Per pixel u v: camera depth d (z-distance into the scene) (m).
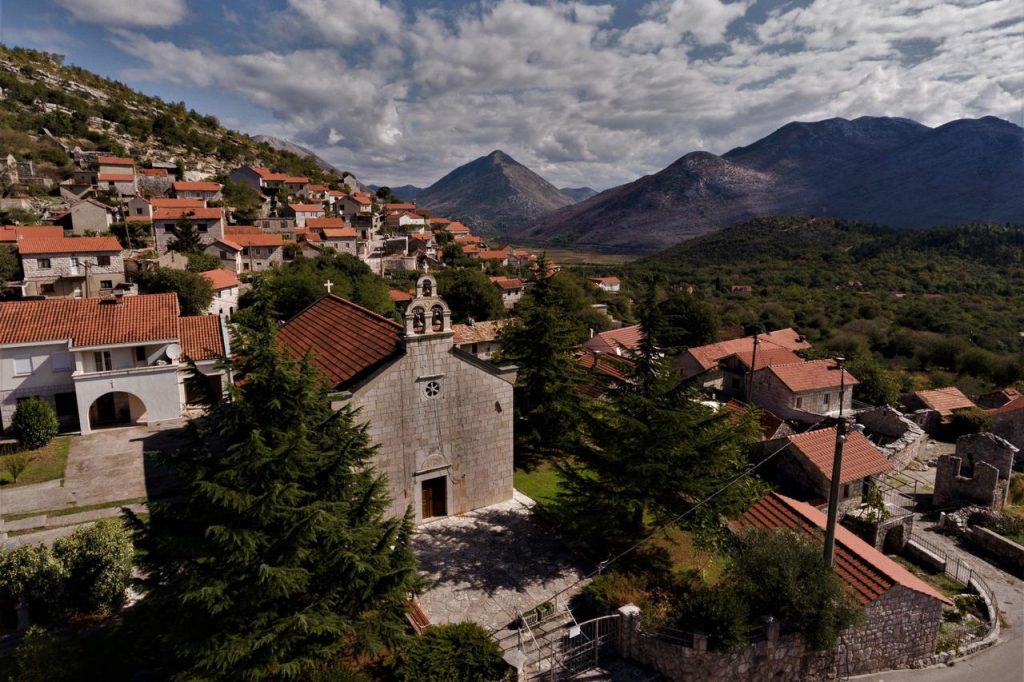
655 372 22.39
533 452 35.38
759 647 17.39
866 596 19.14
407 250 127.00
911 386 59.81
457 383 25.23
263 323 15.69
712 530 21.17
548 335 33.47
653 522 22.03
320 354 28.91
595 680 17.38
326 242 109.00
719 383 52.47
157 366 38.28
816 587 17.83
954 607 23.67
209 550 13.77
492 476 26.97
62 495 28.53
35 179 103.38
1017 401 45.12
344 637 15.42
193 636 13.44
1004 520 30.22
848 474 29.62
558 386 33.25
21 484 29.75
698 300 68.88
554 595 20.70
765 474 32.59
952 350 70.75
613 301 115.44
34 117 128.00
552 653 18.23
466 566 22.38
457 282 82.88
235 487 14.04
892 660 20.00
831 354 58.09
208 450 14.82
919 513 32.69
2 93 131.25
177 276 65.12
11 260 67.50
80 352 37.06
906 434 40.94
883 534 27.67
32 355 36.81
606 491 22.16
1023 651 21.17
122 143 137.12
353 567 14.55
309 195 140.50
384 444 23.80
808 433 31.89
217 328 42.47
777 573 18.16
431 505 25.77
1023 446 43.34
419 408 24.45
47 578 18.61
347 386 24.11
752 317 95.88
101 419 39.19
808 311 105.44
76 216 85.69
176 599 13.62
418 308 23.75
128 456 33.38
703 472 21.66
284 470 14.34
